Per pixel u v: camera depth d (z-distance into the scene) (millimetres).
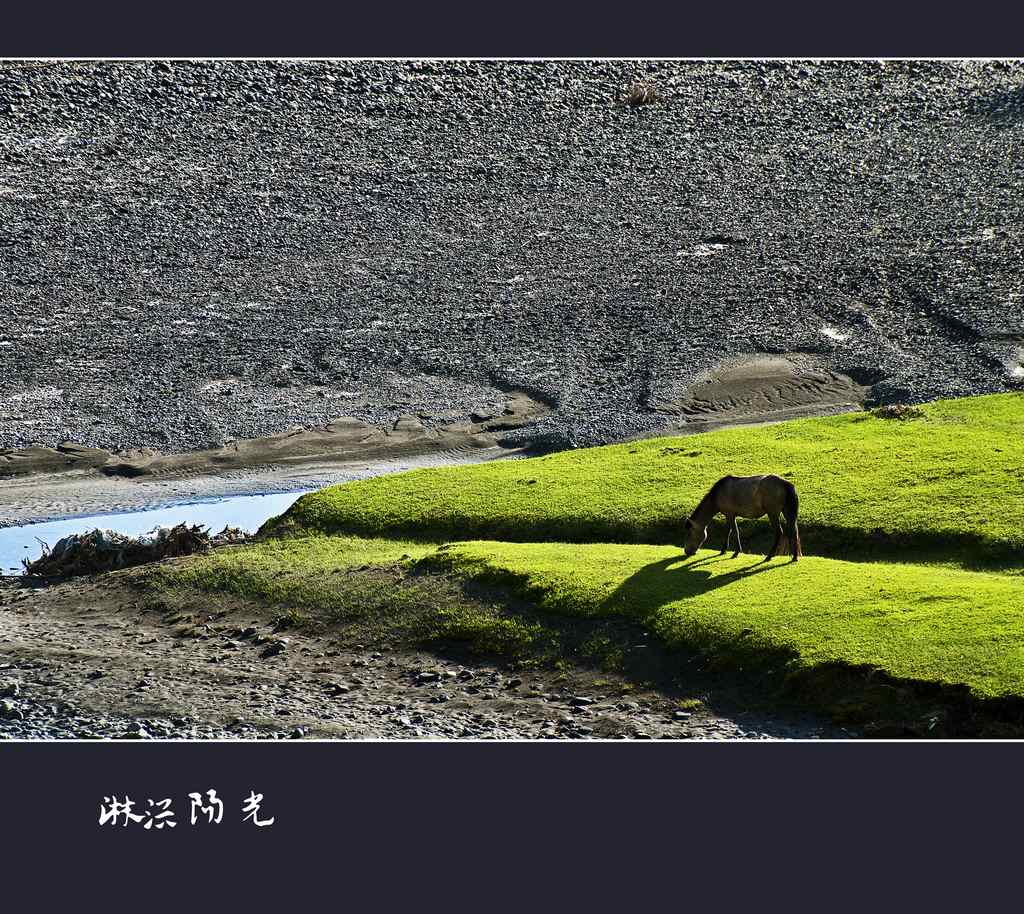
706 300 140750
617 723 46938
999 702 43500
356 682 53406
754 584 55031
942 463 72250
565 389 120500
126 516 91062
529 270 148250
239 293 138750
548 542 68062
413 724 48281
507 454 108062
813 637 49000
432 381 122312
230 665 56312
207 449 106938
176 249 147000
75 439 107250
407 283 143750
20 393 115562
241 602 64312
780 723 45844
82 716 50594
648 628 52875
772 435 82938
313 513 76250
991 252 150500
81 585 70312
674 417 114688
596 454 82562
